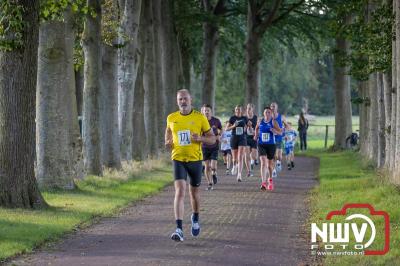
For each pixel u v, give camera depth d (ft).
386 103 102.58
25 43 67.62
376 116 127.44
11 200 68.18
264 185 92.27
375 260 45.70
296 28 190.39
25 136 68.59
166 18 159.63
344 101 197.67
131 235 56.39
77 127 90.53
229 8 196.24
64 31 83.87
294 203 78.64
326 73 370.94
